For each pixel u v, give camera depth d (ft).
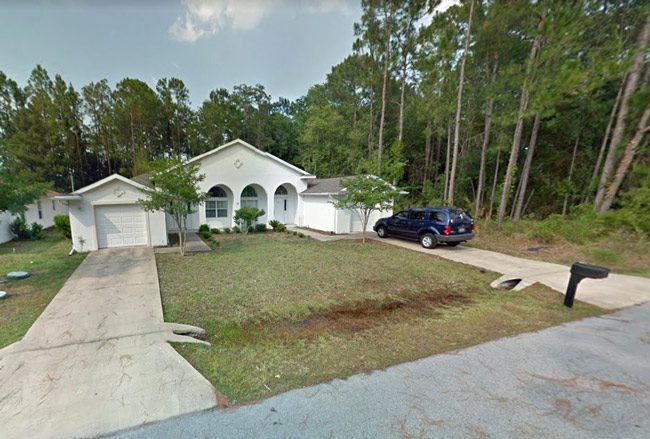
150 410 8.54
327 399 8.88
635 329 13.91
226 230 50.90
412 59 58.65
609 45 29.17
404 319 16.16
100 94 86.02
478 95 53.01
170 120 91.50
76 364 11.04
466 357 11.37
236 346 12.92
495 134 60.08
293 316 16.58
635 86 32.45
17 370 10.62
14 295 19.22
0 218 39.93
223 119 101.30
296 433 7.50
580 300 18.22
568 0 30.45
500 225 44.14
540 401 8.70
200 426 7.86
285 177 58.08
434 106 51.80
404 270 26.55
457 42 46.39
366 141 82.69
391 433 7.44
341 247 37.55
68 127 82.69
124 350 12.14
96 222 34.88
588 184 54.08
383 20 56.75
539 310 16.90
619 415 8.13
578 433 7.47
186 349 12.50
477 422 7.84
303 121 113.50
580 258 28.86
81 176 86.94
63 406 8.72
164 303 18.11
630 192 31.32
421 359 11.33
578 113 52.95
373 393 9.14
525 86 34.86
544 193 63.05
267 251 34.65
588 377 9.96
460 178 68.85
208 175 50.75
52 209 61.11
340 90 85.76
